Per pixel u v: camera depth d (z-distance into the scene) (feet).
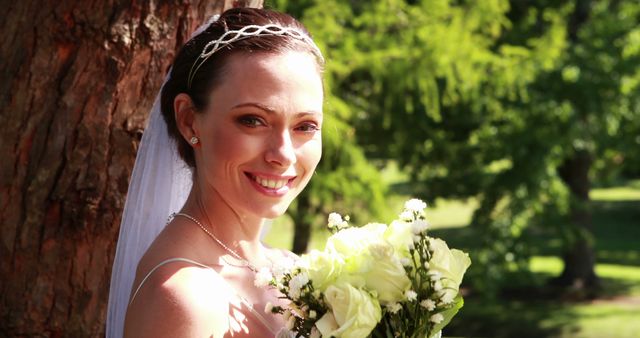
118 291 6.64
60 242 7.47
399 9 30.27
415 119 38.40
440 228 75.77
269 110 5.83
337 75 28.48
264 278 5.79
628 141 47.91
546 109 43.50
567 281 54.39
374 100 33.01
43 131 7.41
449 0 31.24
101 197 7.45
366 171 28.94
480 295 51.75
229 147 5.89
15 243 7.47
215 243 6.21
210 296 5.74
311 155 6.08
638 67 45.21
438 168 45.32
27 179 7.44
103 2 7.30
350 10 29.68
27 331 7.51
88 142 7.39
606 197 97.96
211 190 6.19
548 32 38.86
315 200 29.53
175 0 7.43
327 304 5.60
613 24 46.47
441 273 5.65
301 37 6.07
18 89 7.40
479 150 44.88
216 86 5.92
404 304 5.67
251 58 5.86
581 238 49.67
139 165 6.67
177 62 6.19
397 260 5.65
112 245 7.55
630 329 44.14
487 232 44.19
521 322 46.80
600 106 44.98
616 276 57.16
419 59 28.94
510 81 36.47
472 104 39.50
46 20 7.34
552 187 44.70
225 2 7.66
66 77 7.37
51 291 7.51
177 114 6.19
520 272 46.06
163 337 5.54
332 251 5.81
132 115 7.45
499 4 32.01
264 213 6.03
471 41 31.12
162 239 6.09
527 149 44.06
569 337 43.86
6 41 7.47
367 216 29.89
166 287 5.67
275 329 6.10
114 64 7.36
